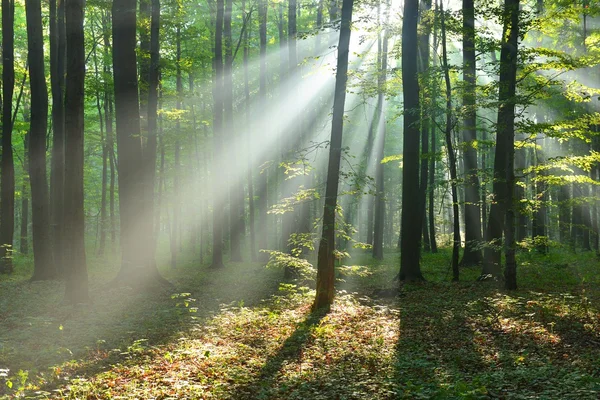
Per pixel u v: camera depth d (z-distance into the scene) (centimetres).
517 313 1260
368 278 2106
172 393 762
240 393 792
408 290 1673
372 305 1498
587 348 962
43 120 2206
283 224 2666
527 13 1602
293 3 2634
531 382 773
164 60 2098
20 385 784
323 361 965
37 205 2181
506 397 708
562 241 3042
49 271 2180
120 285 1820
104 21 3073
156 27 2006
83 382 801
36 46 2200
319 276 1443
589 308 1272
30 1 2200
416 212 1827
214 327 1215
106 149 3447
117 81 1844
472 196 2289
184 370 884
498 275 1808
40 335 1127
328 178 1444
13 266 2719
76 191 1445
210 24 3138
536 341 1027
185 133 2525
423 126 1956
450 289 1659
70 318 1311
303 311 1423
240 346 1050
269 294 1795
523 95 1530
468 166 2241
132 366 907
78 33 1408
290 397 763
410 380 816
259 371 908
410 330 1172
